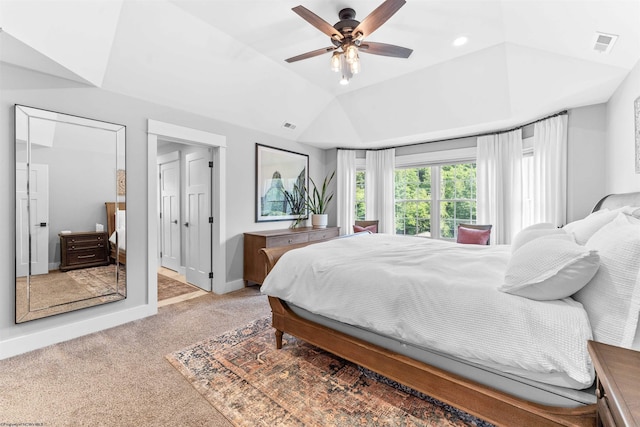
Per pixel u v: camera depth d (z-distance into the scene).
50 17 1.75
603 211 1.88
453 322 1.33
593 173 2.97
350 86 3.57
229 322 2.71
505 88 2.96
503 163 3.83
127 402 1.60
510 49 2.57
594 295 1.14
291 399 1.62
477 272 1.62
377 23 1.87
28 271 2.17
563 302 1.19
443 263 1.84
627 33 1.88
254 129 4.00
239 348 2.21
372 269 1.74
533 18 2.09
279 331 2.17
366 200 5.09
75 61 2.12
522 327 1.17
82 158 2.43
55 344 2.26
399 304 1.51
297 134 4.49
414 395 1.66
